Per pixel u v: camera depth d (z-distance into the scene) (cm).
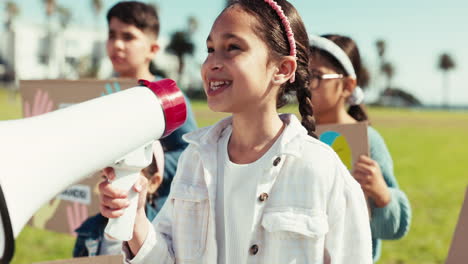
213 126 137
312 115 140
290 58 123
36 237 446
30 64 4484
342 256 117
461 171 1020
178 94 109
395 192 200
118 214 111
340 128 195
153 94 107
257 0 123
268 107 124
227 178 128
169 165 225
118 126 97
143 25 278
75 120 90
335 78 210
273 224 118
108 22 282
